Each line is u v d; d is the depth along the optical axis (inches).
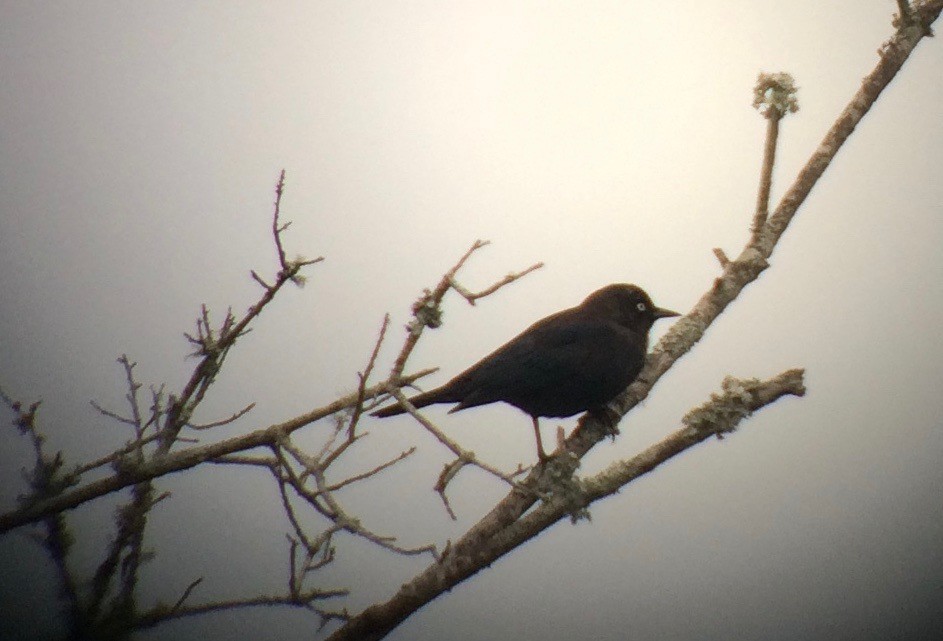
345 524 349.7
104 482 392.5
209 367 413.1
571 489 418.0
